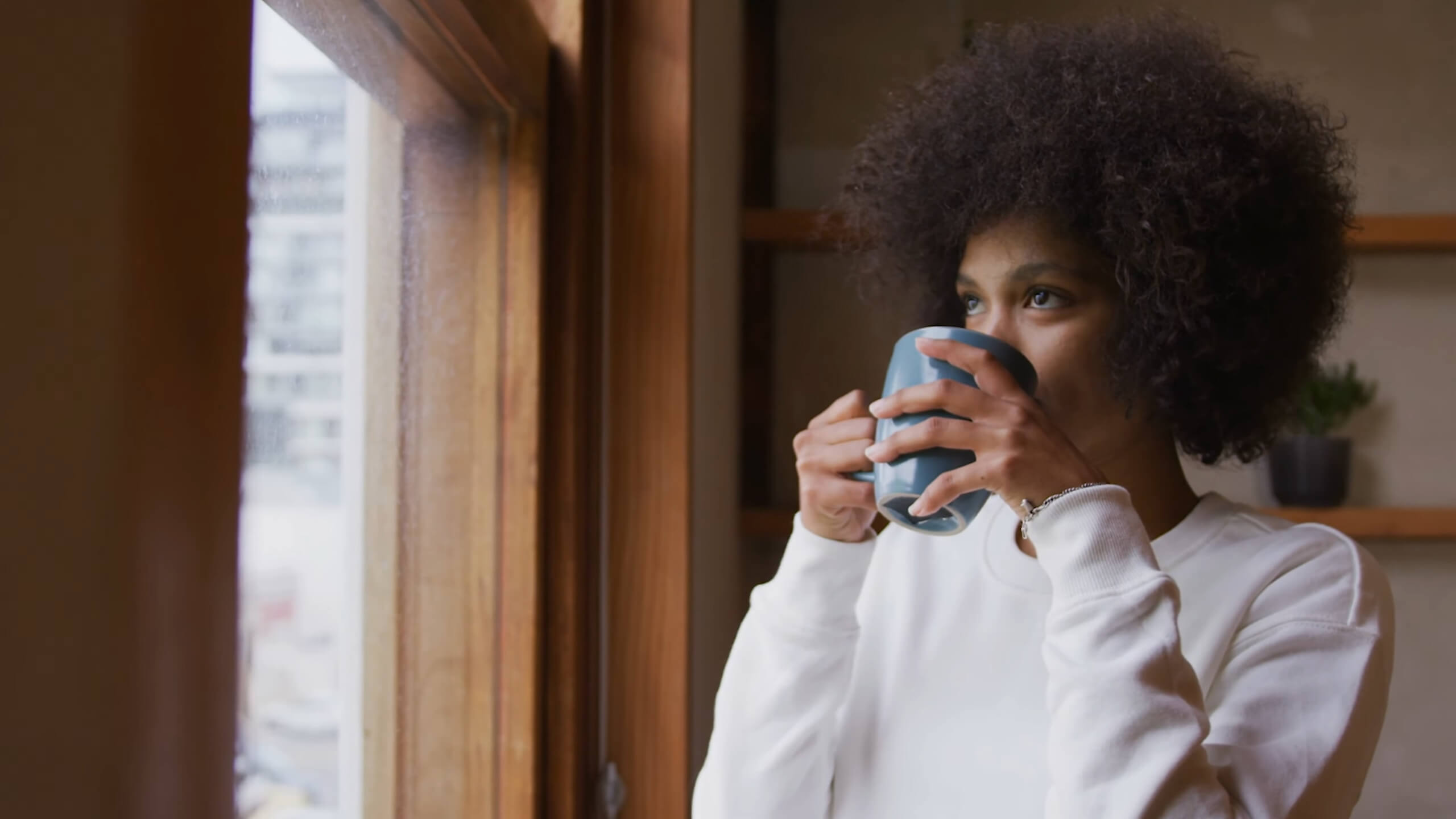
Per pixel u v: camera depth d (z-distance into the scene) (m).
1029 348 0.82
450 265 0.92
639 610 1.16
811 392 1.91
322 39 0.64
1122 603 0.68
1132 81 0.83
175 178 0.32
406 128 0.82
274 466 0.57
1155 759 0.64
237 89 0.35
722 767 0.89
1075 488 0.70
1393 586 1.84
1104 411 0.83
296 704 0.61
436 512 0.91
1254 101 0.86
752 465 1.82
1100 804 0.64
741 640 0.92
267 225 0.55
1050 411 0.83
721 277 1.51
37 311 0.26
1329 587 0.79
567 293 1.06
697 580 1.28
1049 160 0.79
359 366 0.74
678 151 1.17
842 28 1.93
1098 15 1.87
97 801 0.28
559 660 1.06
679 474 1.16
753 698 0.89
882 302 1.14
